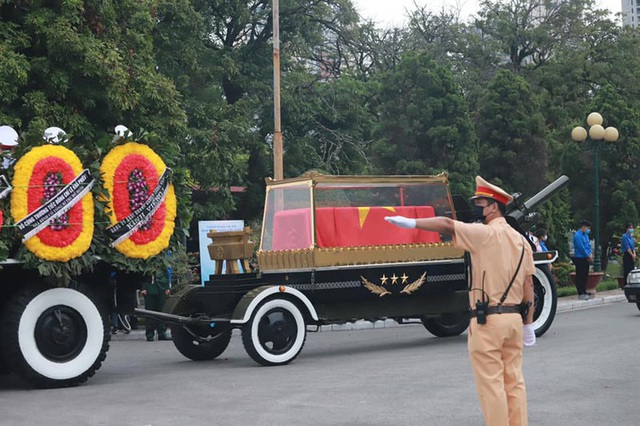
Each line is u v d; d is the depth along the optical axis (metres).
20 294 11.02
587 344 13.53
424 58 30.44
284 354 12.80
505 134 31.59
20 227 10.79
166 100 21.64
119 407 9.46
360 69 43.06
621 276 27.36
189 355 13.97
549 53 49.88
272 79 32.03
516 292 6.55
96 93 19.95
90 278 11.98
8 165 10.91
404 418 8.33
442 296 14.32
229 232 13.70
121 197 11.59
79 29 20.02
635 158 33.78
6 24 18.95
